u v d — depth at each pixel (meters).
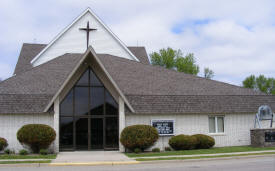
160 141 23.50
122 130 22.19
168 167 15.29
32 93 22.62
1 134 21.34
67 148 22.28
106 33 35.22
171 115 23.95
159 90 25.86
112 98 23.30
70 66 27.39
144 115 23.47
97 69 23.16
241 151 21.31
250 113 25.73
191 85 27.77
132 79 27.52
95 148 22.66
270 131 24.19
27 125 20.58
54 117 21.59
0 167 15.69
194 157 18.56
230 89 27.80
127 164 16.84
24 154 20.14
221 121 25.31
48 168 15.30
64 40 34.28
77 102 22.83
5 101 21.72
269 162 16.75
